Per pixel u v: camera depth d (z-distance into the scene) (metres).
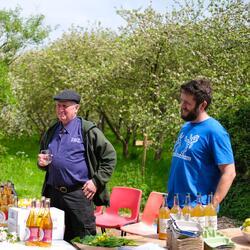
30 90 21.44
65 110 4.52
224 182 3.61
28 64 21.73
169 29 14.59
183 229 3.14
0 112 16.45
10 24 17.05
